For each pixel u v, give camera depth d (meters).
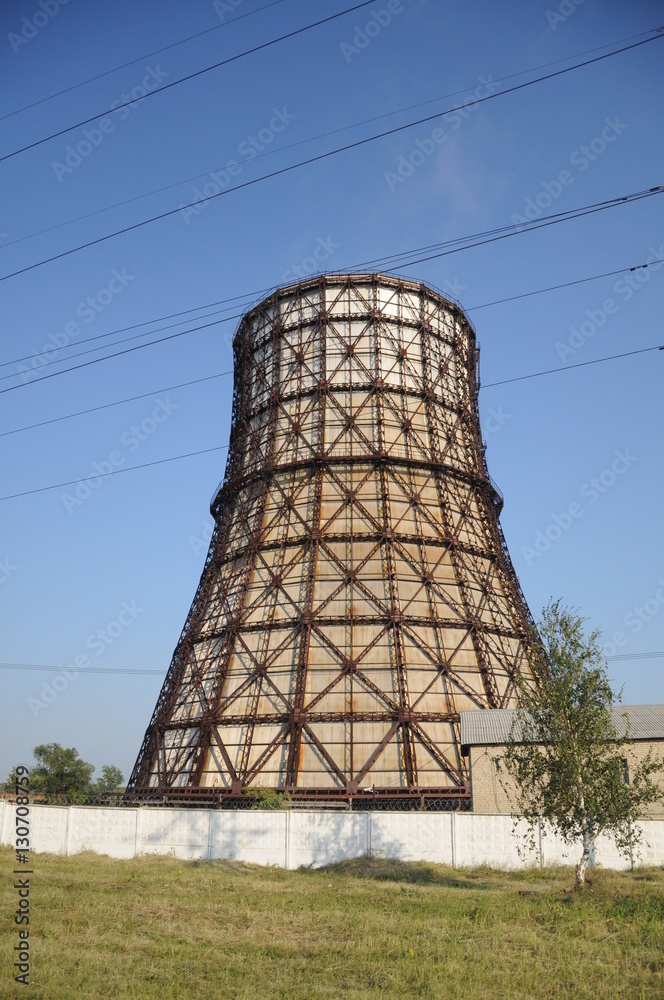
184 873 27.30
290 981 14.93
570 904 21.66
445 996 14.01
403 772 40.66
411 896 23.42
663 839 29.19
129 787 49.34
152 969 15.13
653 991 14.38
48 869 27.44
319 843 30.83
